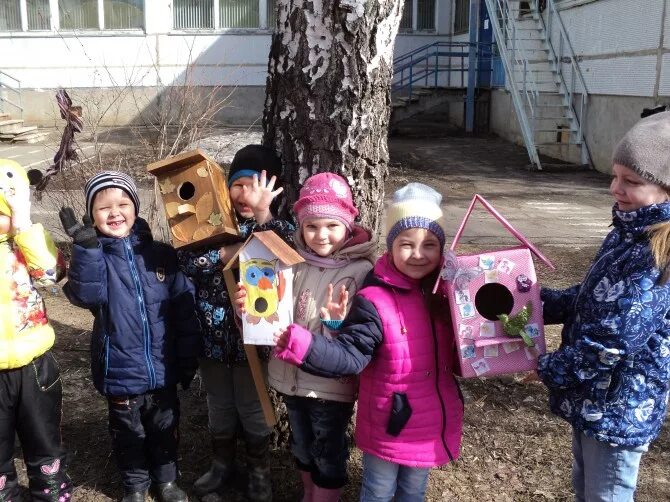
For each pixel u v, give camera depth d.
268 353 2.73
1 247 2.47
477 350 2.23
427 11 19.06
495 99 17.61
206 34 17.81
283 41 2.88
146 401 2.69
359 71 2.82
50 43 17.70
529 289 2.22
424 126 19.55
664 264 1.94
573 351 2.07
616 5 11.45
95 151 5.46
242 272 2.33
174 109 6.43
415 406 2.31
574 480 2.40
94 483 2.98
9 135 15.24
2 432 2.52
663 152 1.96
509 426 3.52
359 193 2.94
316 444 2.52
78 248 2.43
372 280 2.37
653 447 3.32
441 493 2.96
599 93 12.25
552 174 12.12
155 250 2.65
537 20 14.70
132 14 17.62
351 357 2.22
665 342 2.06
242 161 2.76
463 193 10.13
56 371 2.64
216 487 2.88
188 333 2.68
